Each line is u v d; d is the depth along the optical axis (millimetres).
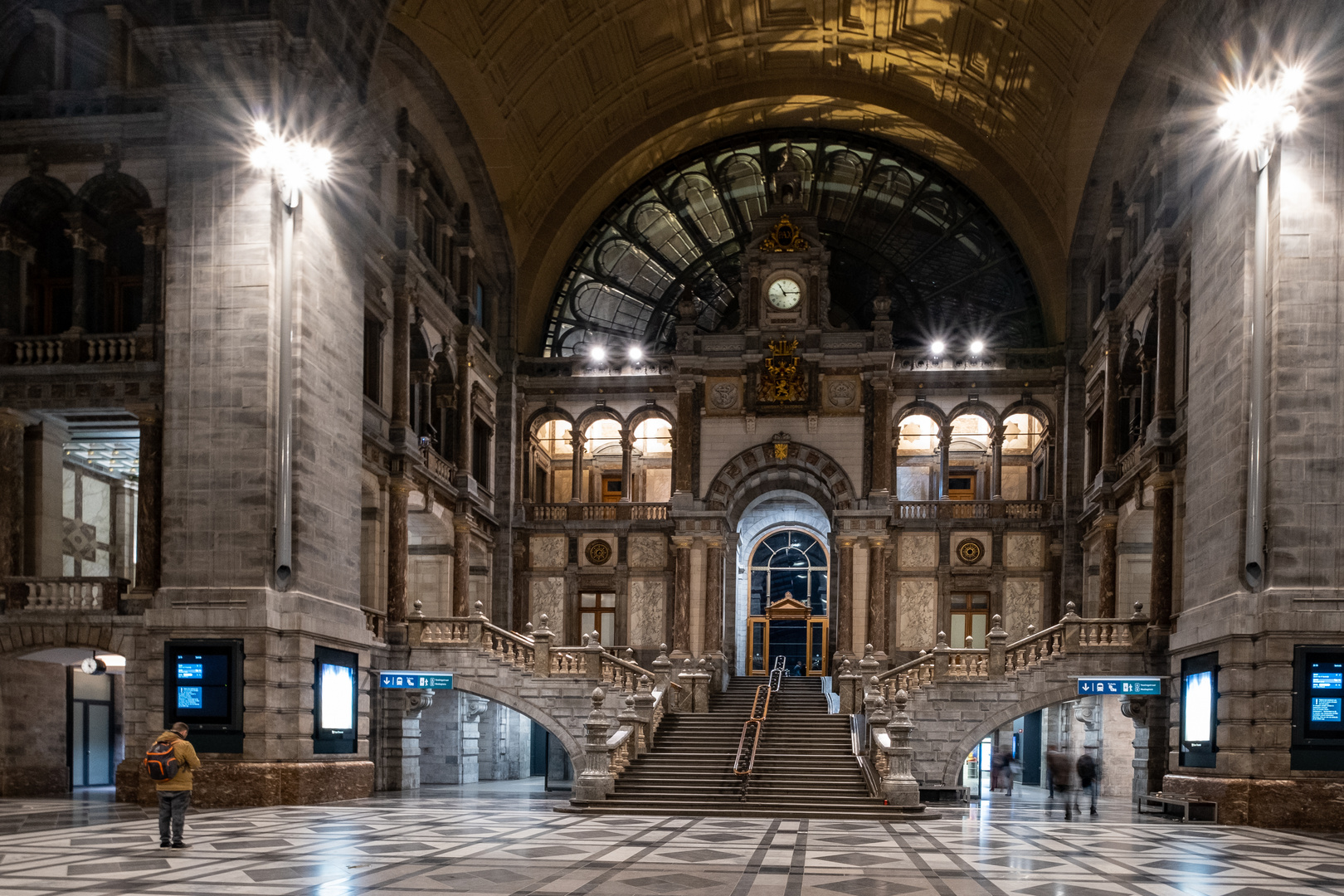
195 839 15930
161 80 24781
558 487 43625
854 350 37219
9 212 24766
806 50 37594
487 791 27953
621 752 23922
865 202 42469
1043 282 39312
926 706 27500
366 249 27547
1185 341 26500
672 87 38594
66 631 23203
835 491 36812
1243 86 21531
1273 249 20844
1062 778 21984
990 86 35656
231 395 22625
